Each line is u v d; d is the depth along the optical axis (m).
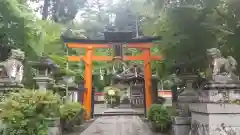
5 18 8.59
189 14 7.53
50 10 17.48
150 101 13.14
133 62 22.61
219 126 5.35
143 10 10.98
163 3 8.42
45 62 7.80
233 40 8.20
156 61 12.88
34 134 5.07
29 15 8.97
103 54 19.55
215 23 7.84
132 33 13.49
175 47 8.30
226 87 5.55
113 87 23.27
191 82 8.38
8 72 6.22
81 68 16.06
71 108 9.19
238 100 5.52
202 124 5.77
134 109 21.25
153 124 9.19
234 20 8.06
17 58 6.55
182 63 8.26
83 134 8.88
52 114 6.88
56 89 9.57
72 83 12.32
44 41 10.66
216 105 5.47
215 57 5.91
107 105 23.62
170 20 8.01
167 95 23.55
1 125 5.03
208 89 5.71
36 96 5.25
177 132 7.33
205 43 7.86
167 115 8.59
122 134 8.81
